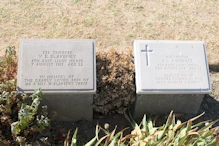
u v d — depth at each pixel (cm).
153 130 261
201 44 277
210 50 324
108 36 328
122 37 328
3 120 254
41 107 270
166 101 275
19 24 330
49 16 337
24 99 257
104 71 273
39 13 339
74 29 330
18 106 259
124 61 280
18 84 259
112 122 284
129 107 285
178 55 274
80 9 343
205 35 333
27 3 345
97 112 284
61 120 281
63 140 273
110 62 278
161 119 284
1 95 254
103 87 271
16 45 317
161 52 273
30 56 264
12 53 274
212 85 306
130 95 273
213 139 258
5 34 323
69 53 267
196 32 335
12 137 259
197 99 276
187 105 281
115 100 275
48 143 260
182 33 333
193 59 273
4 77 268
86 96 265
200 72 271
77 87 261
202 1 356
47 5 345
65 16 338
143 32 332
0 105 254
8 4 343
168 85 266
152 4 351
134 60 276
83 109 275
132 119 277
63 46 268
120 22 337
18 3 344
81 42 270
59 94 261
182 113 286
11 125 245
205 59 274
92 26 333
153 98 272
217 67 315
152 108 280
